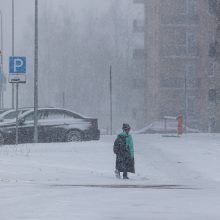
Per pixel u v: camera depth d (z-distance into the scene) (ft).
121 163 77.56
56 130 123.65
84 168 86.74
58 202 52.13
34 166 85.71
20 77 111.45
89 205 50.24
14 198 54.95
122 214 45.57
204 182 74.13
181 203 51.39
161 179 77.71
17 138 115.65
